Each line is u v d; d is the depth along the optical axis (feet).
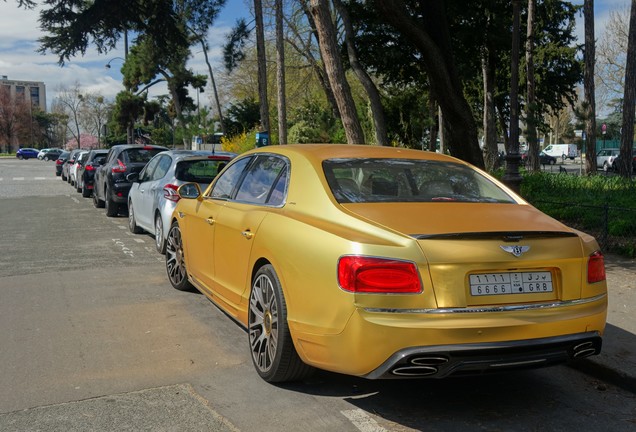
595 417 13.60
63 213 53.06
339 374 15.53
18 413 13.05
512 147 40.42
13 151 450.71
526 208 15.11
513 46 40.70
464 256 11.93
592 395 14.92
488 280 12.13
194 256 20.59
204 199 20.45
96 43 65.51
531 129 75.77
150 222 35.22
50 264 29.50
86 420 12.73
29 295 23.30
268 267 14.55
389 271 11.75
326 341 12.42
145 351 17.07
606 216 32.09
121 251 33.32
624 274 26.43
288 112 126.21
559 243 12.86
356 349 11.85
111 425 12.51
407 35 43.29
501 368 12.00
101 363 16.10
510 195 15.98
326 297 12.39
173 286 24.41
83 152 91.45
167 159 34.24
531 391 15.02
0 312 20.93
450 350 11.49
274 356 14.15
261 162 17.81
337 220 13.35
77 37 61.93
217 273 18.20
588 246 13.38
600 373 15.94
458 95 46.34
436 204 14.33
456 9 54.44
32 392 14.17
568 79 114.01
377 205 13.94
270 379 14.55
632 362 15.98
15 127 424.05
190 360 16.39
